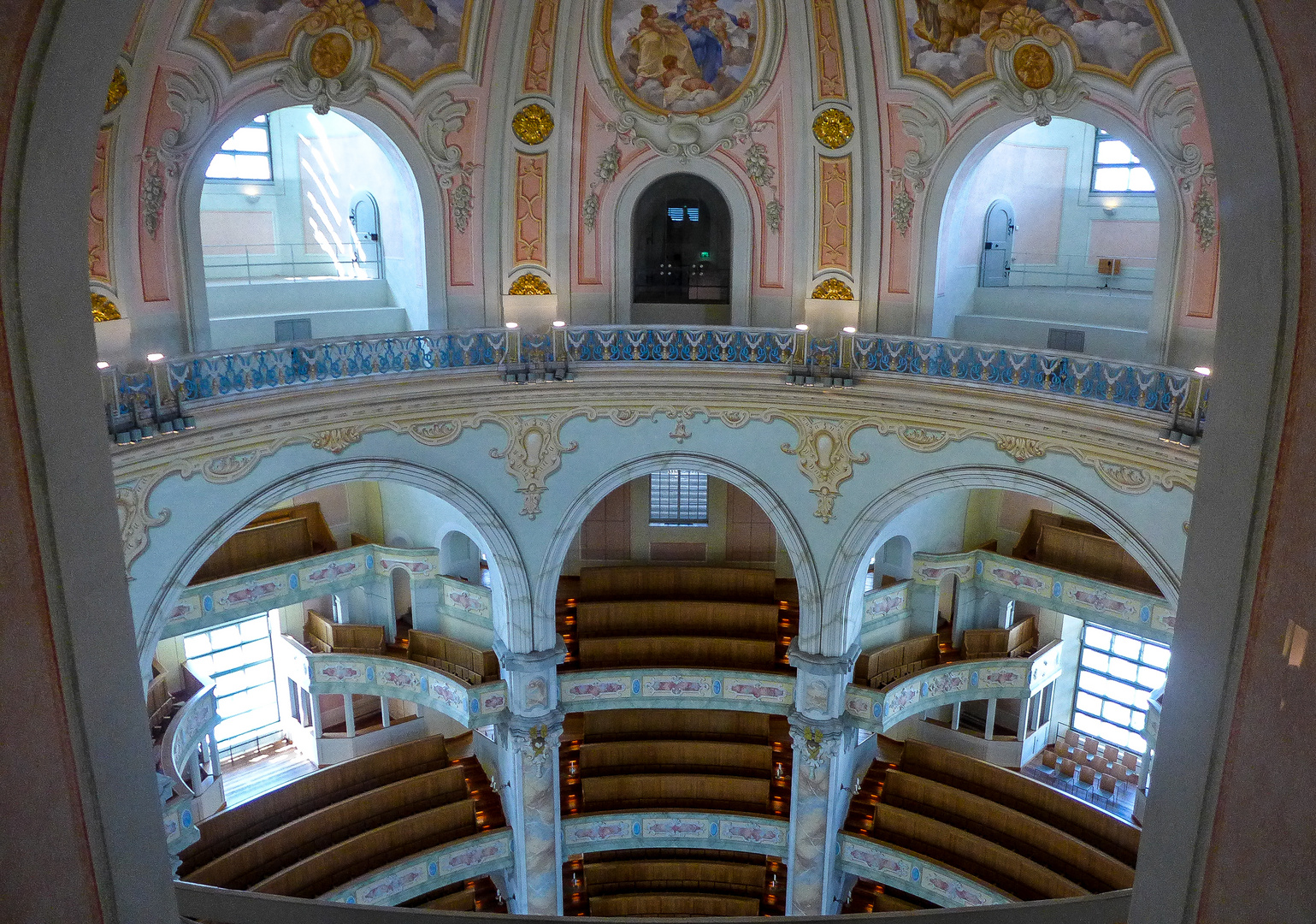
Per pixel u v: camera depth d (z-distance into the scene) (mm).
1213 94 3338
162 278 16359
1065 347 18750
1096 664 25203
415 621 24000
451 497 18812
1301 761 2938
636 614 23750
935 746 23047
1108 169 21141
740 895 22969
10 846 3127
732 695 21859
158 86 15227
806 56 18094
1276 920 3012
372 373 17312
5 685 3154
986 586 23656
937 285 19016
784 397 18875
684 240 20781
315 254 22391
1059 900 3102
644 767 23141
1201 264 15625
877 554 24234
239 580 21469
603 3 18141
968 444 17438
